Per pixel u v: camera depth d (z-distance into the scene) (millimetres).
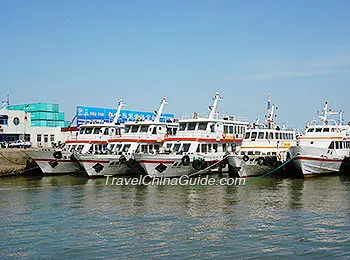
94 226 20281
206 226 20172
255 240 17891
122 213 23047
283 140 44344
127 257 15953
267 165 38438
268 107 45312
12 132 65250
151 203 25828
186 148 39188
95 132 46375
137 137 42875
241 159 36594
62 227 20156
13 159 45094
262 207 24422
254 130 42156
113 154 39188
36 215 22703
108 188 32250
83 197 28188
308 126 42625
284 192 29734
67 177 40312
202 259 15727
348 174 40375
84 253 16422
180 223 20766
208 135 40062
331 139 40438
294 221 20984
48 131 69812
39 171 44812
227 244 17375
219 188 31875
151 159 35062
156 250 16703
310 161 36750
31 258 15914
